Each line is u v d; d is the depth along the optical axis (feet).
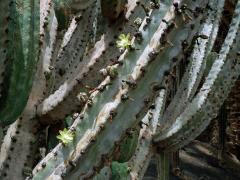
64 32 6.74
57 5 5.86
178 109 7.73
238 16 7.09
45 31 5.85
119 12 5.33
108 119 3.86
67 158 3.96
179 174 14.43
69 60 6.47
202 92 7.18
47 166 4.07
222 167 19.76
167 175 8.21
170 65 3.94
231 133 23.20
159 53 3.89
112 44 5.39
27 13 4.33
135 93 3.90
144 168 7.23
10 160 5.55
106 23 5.50
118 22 5.43
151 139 7.37
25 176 5.56
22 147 5.62
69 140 3.96
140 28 4.01
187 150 21.03
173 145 7.47
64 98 5.38
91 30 6.47
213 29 7.77
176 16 3.90
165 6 3.96
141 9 5.51
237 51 7.09
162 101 7.60
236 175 19.49
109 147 3.90
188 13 3.95
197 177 17.79
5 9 3.99
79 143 3.93
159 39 3.89
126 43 3.94
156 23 3.95
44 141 6.40
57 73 6.47
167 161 8.14
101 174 5.79
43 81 5.75
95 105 3.95
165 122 7.72
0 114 4.38
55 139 6.23
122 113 3.90
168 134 7.39
